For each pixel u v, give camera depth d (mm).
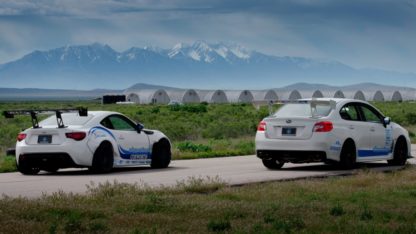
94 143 21000
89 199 13688
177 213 12516
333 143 21500
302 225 11312
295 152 21484
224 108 93938
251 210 12750
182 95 169375
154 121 59250
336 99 22562
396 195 15164
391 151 23672
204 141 39375
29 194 15898
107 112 22141
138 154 22469
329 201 14219
